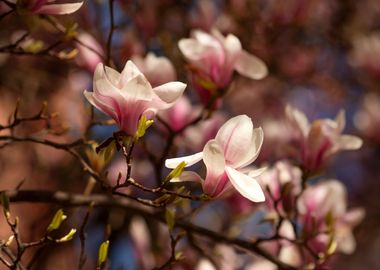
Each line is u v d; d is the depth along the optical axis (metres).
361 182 2.76
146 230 1.52
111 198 1.28
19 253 1.11
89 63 1.40
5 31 1.67
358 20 2.47
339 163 2.75
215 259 1.43
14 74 1.81
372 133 2.14
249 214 1.43
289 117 1.31
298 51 2.24
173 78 1.30
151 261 1.46
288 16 1.98
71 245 1.87
